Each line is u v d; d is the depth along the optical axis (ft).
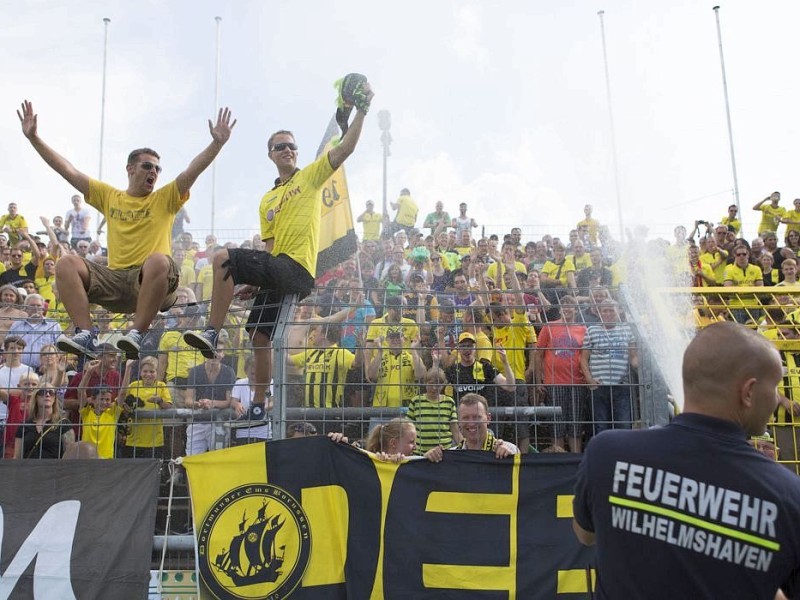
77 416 18.39
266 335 16.96
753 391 7.55
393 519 14.20
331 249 22.25
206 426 17.19
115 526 14.44
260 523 14.23
